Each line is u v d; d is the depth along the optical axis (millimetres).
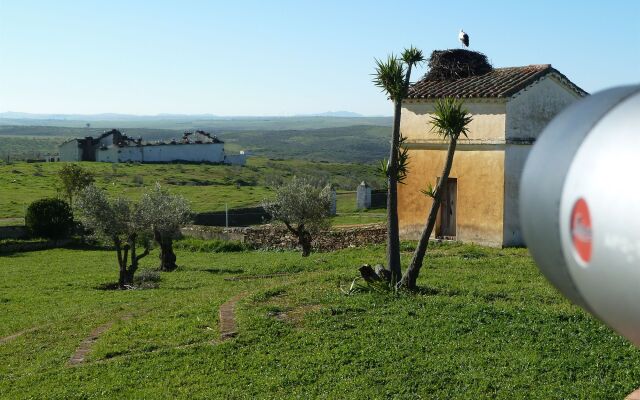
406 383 11555
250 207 59062
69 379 13281
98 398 12078
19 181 74125
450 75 30547
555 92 28172
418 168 29344
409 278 18188
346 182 97938
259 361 13211
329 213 34938
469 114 27688
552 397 10625
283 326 15312
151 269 33156
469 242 27828
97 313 20344
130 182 77562
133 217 29875
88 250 42844
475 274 20703
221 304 18391
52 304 24109
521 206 5590
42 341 17031
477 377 11570
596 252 4836
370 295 17484
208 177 87562
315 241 34875
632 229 4598
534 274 20500
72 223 45500
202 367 13242
